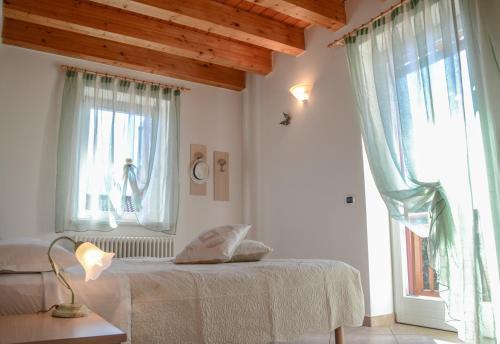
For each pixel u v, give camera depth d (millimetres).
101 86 4340
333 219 3859
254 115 5066
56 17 3637
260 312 2104
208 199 4867
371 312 3418
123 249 4152
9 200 3818
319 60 4211
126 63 4410
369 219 3562
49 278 1670
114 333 1145
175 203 4523
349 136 3791
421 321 3371
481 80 2609
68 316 1371
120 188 4258
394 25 3275
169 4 3566
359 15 3777
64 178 3990
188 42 4312
